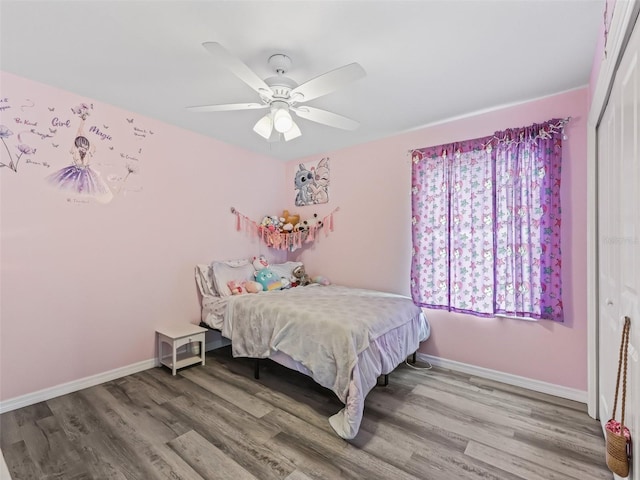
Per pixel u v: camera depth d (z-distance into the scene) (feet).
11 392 7.06
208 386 8.38
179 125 10.02
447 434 6.32
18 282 7.16
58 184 7.70
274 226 12.87
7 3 4.81
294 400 7.70
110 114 8.55
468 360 9.19
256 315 8.77
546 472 5.29
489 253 8.67
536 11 4.99
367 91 7.68
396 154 10.75
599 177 6.63
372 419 6.84
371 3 4.84
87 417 6.81
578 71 6.79
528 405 7.42
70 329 7.93
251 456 5.65
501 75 6.96
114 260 8.73
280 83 6.23
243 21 5.24
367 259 11.50
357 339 6.78
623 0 3.60
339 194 12.32
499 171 8.51
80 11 5.01
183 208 10.36
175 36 5.64
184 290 10.41
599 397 6.78
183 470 5.29
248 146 12.14
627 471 3.91
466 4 4.87
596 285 6.84
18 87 7.08
